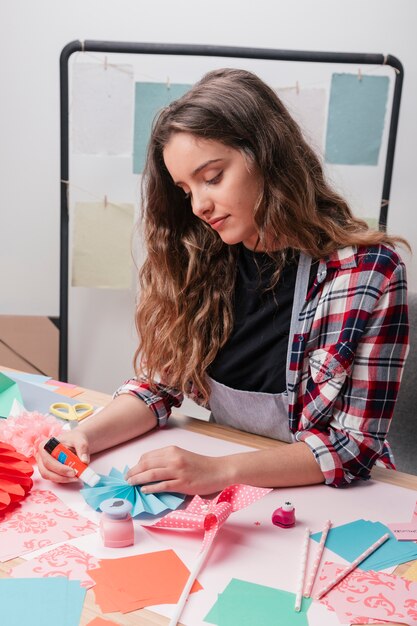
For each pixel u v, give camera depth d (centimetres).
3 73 192
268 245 93
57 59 191
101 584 59
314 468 82
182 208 102
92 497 73
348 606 57
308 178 89
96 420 91
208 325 102
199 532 69
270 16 186
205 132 81
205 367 102
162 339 102
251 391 100
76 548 65
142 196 104
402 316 87
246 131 82
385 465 101
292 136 89
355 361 87
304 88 177
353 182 193
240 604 57
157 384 101
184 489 76
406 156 192
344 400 87
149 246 103
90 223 184
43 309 208
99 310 207
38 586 58
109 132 181
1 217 202
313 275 92
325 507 76
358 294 86
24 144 197
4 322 202
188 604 57
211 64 189
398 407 129
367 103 177
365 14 184
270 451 84
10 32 189
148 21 187
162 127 85
